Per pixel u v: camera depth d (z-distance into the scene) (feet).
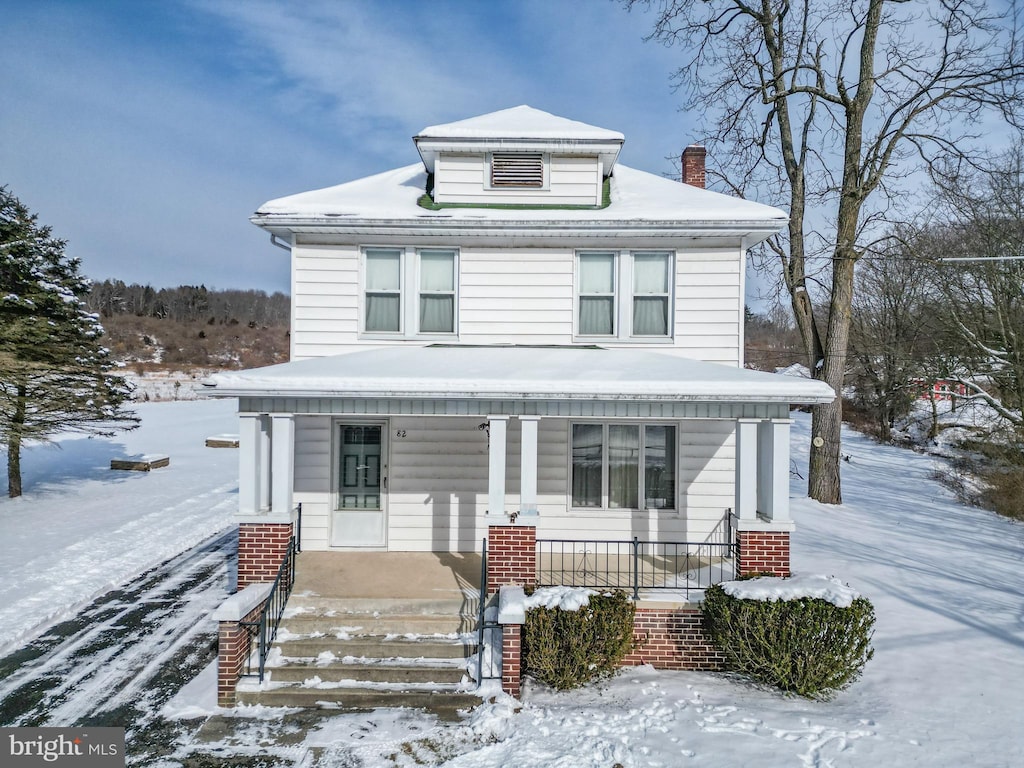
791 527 29.66
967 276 79.10
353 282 39.01
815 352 65.10
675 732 22.52
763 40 65.82
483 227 37.50
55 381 62.59
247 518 29.73
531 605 26.35
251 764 21.08
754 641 25.98
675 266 38.70
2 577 38.91
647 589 29.84
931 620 32.78
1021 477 66.28
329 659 26.76
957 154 59.77
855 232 63.46
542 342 39.32
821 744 21.62
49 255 65.00
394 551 37.27
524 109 47.32
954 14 57.52
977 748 21.33
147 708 24.50
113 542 47.50
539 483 37.60
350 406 30.25
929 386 93.56
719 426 37.47
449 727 23.35
